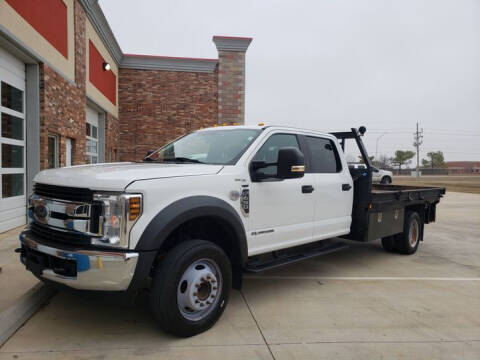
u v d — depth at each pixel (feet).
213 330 11.05
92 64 40.93
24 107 26.32
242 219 12.23
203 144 14.46
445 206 49.65
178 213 9.98
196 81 55.26
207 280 10.76
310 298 14.05
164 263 10.09
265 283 15.92
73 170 11.13
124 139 54.29
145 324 11.34
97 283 9.24
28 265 10.92
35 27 25.75
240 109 55.77
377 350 10.02
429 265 19.31
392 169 317.83
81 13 35.47
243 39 54.65
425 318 12.28
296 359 9.46
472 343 10.53
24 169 26.22
